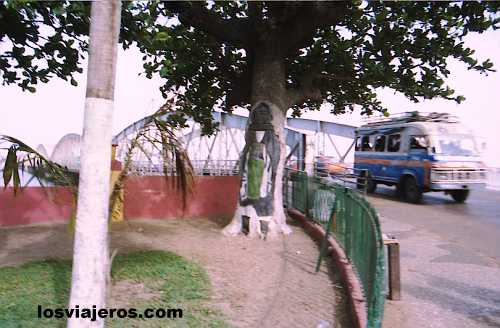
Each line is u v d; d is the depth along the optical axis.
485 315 4.62
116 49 2.80
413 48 8.29
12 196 9.15
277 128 8.38
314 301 4.91
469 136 14.59
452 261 6.85
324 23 8.01
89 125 2.77
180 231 8.80
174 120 6.09
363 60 8.54
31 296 4.58
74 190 4.43
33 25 5.26
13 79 6.02
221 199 11.00
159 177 10.28
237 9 9.67
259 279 5.64
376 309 2.98
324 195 8.38
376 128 17.50
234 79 10.02
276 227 8.27
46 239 7.86
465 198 14.73
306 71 9.58
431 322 4.40
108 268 4.25
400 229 9.70
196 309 4.47
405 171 15.09
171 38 8.02
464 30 7.97
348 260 6.01
